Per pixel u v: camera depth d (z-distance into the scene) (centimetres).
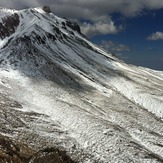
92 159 4816
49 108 6694
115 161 4994
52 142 4847
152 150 6284
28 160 3450
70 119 6253
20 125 5038
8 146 3703
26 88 7694
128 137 6203
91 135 5688
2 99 6141
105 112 7838
